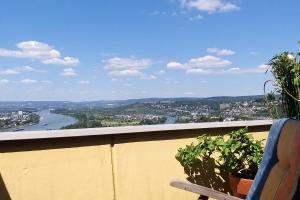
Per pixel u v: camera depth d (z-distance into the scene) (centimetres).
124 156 345
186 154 348
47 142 317
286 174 203
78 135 321
